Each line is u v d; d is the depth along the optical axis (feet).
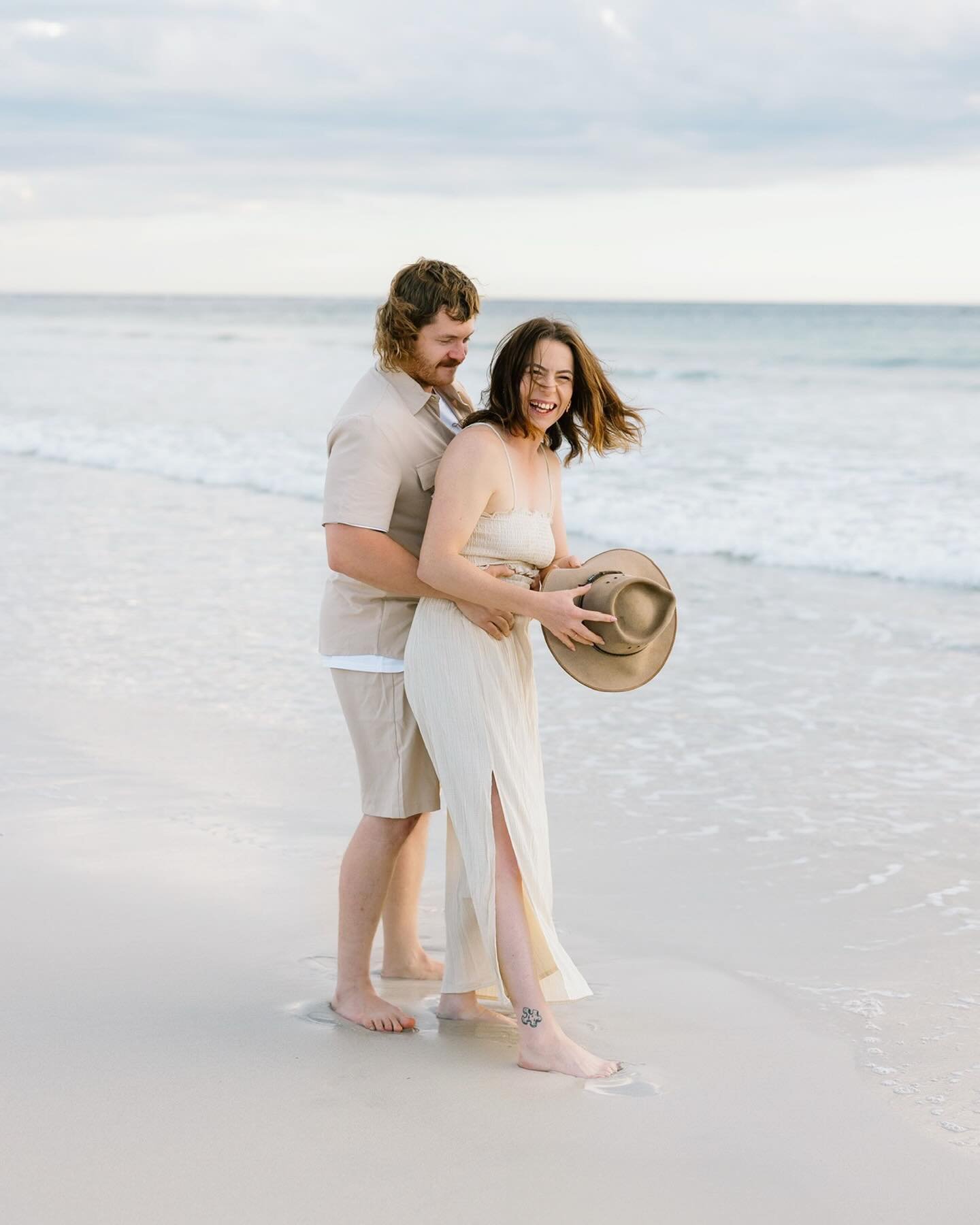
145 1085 9.96
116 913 13.64
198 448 58.13
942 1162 9.05
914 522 38.91
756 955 12.96
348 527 10.67
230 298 425.69
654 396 81.66
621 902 14.37
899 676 23.85
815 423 65.26
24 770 18.54
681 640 26.71
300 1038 10.93
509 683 10.88
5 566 33.24
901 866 15.28
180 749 19.57
